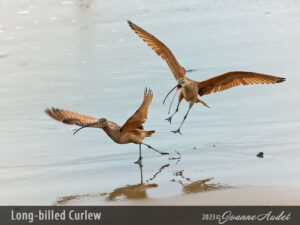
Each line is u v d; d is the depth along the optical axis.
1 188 12.27
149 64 22.08
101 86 19.73
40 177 12.95
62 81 20.28
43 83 20.09
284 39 24.19
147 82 20.09
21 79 20.58
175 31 25.70
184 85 14.65
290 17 27.48
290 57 21.89
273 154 13.97
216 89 14.77
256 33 25.17
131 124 13.06
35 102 18.36
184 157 14.05
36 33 25.88
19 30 26.30
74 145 15.12
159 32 25.53
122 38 25.16
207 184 12.20
